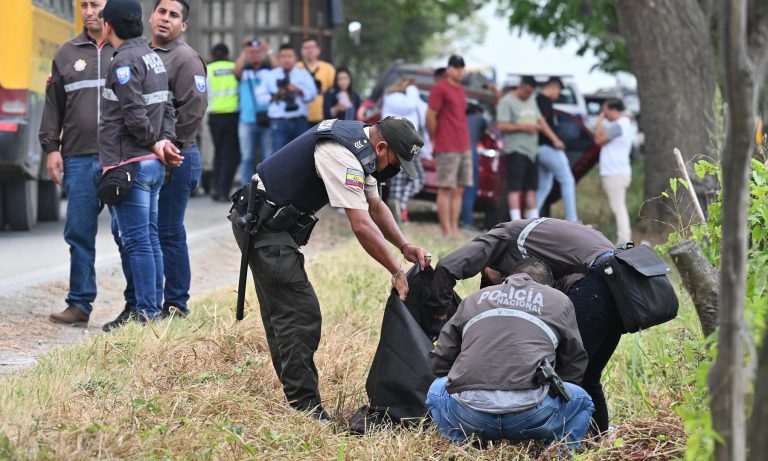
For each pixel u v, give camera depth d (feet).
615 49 144.25
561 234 37.19
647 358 43.96
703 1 107.14
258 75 105.19
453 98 88.84
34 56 78.84
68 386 34.58
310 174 34.60
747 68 20.93
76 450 28.35
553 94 94.84
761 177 34.63
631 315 35.12
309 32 147.13
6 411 30.99
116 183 44.91
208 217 94.58
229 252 77.05
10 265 64.23
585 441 34.42
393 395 35.70
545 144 94.53
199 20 143.64
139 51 45.34
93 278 49.39
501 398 32.37
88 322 50.26
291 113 103.04
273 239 35.06
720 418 21.94
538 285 34.06
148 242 46.29
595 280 36.22
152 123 45.44
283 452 31.32
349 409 37.37
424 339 35.81
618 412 41.45
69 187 48.67
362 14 269.44
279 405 35.81
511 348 32.76
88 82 48.26
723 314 21.79
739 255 21.59
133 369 37.29
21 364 40.29
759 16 104.47
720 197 36.09
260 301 36.73
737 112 21.11
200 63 49.60
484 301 33.86
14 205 84.02
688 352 30.19
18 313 50.26
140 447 29.19
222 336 41.50
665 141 101.19
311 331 35.65
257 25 143.84
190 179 49.55
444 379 34.40
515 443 33.50
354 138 34.32
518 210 93.91
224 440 31.22
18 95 76.69
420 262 37.37
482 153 101.86
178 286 49.65
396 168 35.42
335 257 71.72
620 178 88.58
